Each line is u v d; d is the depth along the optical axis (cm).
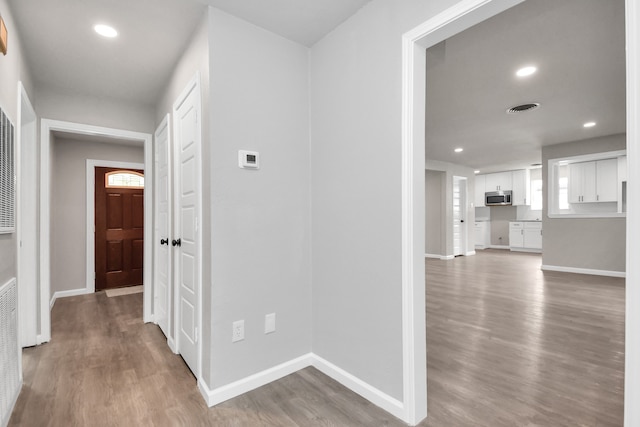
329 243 218
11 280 181
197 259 205
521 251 923
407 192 167
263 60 211
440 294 422
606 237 550
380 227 183
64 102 300
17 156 197
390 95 176
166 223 287
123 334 299
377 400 183
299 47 230
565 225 589
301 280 230
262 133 210
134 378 216
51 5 186
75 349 264
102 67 261
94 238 461
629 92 97
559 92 345
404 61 167
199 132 201
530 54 266
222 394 188
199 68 203
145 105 339
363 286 193
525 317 328
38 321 278
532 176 920
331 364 217
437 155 688
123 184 486
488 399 186
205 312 196
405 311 168
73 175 443
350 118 201
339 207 210
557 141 565
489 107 392
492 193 960
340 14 198
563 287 461
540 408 176
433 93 347
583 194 651
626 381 97
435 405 180
